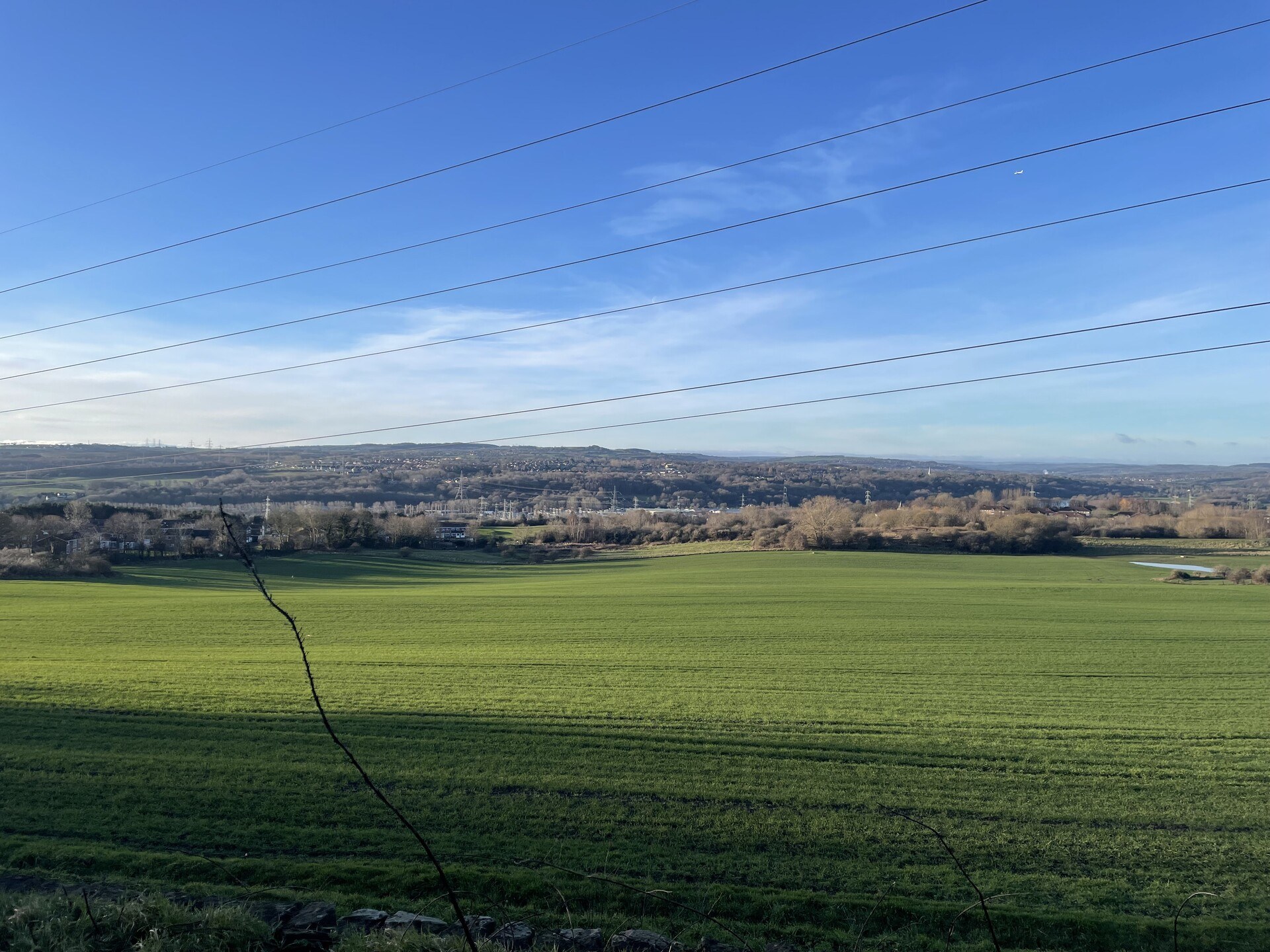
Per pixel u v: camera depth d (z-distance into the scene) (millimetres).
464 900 11859
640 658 37844
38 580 76125
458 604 62250
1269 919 11969
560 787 17297
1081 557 104750
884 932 11422
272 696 26688
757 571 94188
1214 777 19203
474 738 21484
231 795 16203
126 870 12602
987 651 40750
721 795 17016
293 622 6336
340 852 13656
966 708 27297
